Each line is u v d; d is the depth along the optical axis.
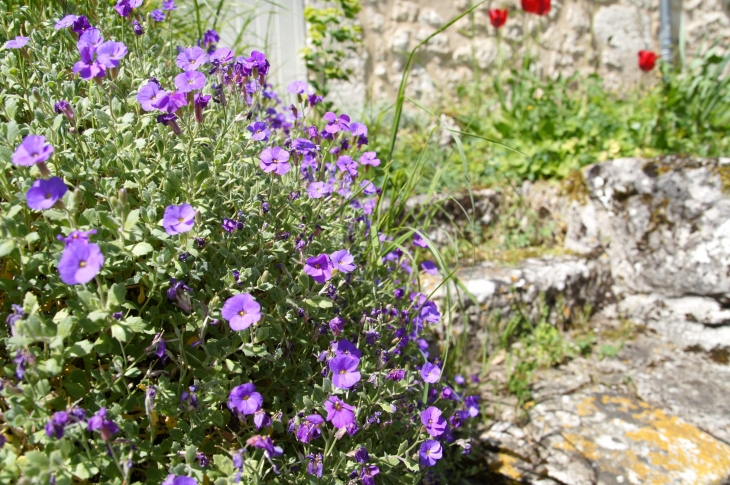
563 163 1.04
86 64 0.48
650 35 1.67
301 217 0.55
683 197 0.87
